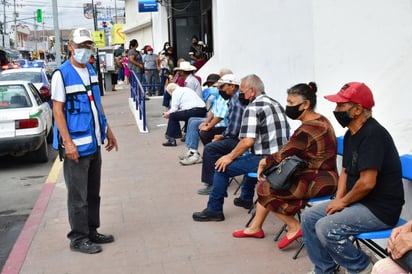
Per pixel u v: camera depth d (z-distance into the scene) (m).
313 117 4.46
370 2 5.46
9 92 9.60
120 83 29.11
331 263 3.96
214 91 7.88
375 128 3.58
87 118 4.76
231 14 9.30
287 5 6.34
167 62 17.27
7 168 9.77
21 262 4.75
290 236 4.72
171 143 10.05
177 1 19.81
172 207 6.21
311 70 5.64
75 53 4.67
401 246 2.96
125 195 6.82
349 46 5.52
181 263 4.59
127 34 34.34
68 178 4.84
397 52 5.43
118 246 5.05
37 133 9.11
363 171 3.54
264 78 7.43
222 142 6.37
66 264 4.68
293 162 4.38
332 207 3.74
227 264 4.53
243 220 5.61
